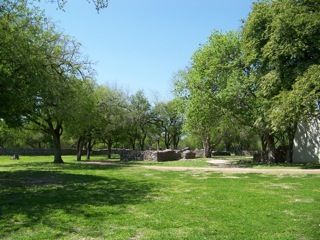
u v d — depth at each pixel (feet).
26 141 285.02
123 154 177.06
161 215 42.50
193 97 128.98
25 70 87.76
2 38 80.94
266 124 119.03
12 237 34.55
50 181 77.15
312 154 135.74
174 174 92.02
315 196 54.70
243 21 126.72
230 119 133.49
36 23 102.78
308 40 102.73
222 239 32.86
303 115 97.86
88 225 38.50
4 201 52.75
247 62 118.52
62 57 129.59
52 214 43.57
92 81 146.92
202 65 131.75
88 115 143.84
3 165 136.77
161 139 280.51
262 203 49.19
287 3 108.27
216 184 69.87
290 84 104.47
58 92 120.57
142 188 65.10
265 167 111.45
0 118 89.86
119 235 34.58
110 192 60.64
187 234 34.63
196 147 298.35
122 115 195.42
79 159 180.75
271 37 104.88
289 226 37.06
